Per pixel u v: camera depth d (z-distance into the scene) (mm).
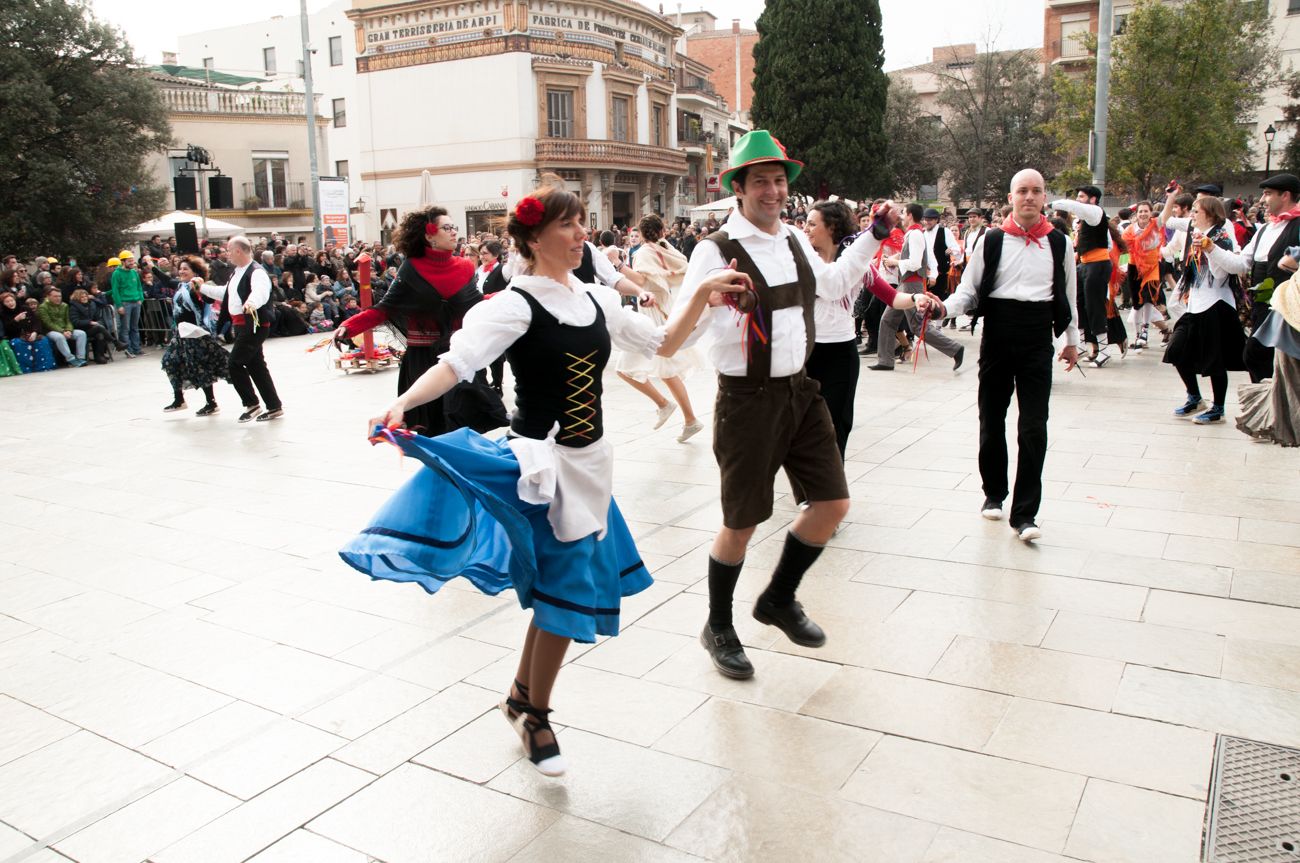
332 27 38000
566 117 34938
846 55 32281
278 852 2713
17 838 2811
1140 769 2963
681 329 3168
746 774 3018
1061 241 4945
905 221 10703
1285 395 5496
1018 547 4938
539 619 2865
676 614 4277
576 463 2938
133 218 20953
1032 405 4977
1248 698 3361
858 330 12891
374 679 3750
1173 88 23766
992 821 2738
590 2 34562
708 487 6281
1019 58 35562
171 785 3061
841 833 2713
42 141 19438
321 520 5906
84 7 19750
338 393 10828
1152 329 13656
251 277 8961
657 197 39250
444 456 2709
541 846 2703
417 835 2768
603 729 3312
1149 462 6445
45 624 4391
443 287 5859
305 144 32469
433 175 35219
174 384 9891
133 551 5402
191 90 30156
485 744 3252
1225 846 2590
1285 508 5383
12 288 14391
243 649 4062
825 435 3570
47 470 7426
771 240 3484
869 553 4926
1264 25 30406
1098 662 3666
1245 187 39719
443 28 34156
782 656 3832
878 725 3279
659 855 2652
